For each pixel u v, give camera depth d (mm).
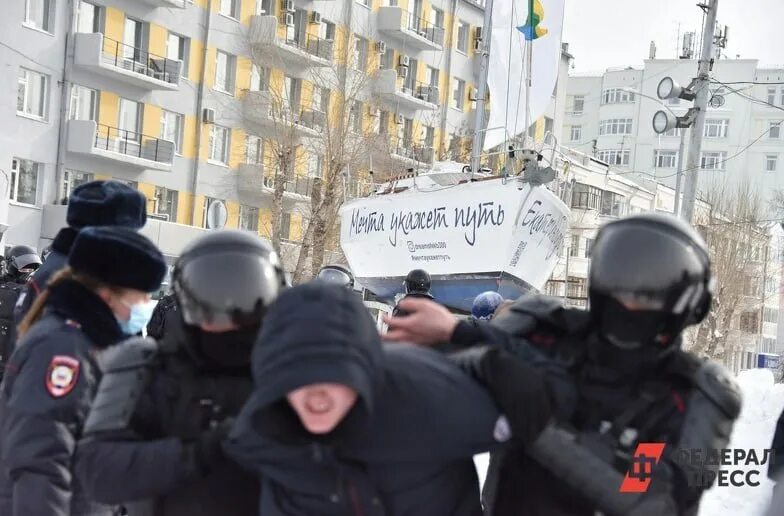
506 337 2621
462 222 15219
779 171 73938
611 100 74250
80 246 3160
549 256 15148
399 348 2443
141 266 3178
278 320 2217
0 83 26844
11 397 3023
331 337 2160
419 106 40656
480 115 16875
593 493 2365
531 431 2346
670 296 2365
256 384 2242
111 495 2543
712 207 38812
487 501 2994
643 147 73125
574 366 2467
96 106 29672
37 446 2939
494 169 18078
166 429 2600
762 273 39312
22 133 27500
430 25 41906
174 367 2645
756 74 74938
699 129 19547
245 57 34125
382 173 32688
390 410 2277
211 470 2494
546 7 15430
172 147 31469
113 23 29797
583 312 2555
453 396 2322
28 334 3107
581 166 43250
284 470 2311
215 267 2596
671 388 2424
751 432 7598
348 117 33062
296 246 33938
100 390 2684
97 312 3123
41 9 28109
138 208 4098
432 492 2385
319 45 35531
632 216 2504
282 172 32062
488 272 14766
